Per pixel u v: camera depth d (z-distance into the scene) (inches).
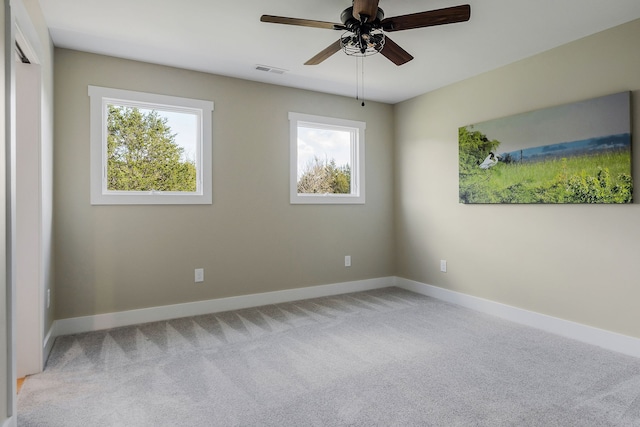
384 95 172.6
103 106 125.4
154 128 135.8
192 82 138.8
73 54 120.3
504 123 133.0
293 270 160.7
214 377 88.7
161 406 75.9
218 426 69.2
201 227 140.7
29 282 90.4
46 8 94.6
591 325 110.4
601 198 106.5
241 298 148.6
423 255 170.7
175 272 136.0
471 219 148.0
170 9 96.1
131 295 128.6
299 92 161.8
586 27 105.4
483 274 143.5
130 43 116.0
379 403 76.9
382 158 184.7
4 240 61.4
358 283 177.5
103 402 77.5
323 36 111.6
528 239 127.6
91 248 122.7
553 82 119.3
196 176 142.3
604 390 82.1
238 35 111.1
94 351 104.3
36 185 90.8
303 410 74.4
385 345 108.7
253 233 151.5
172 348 106.6
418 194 172.6
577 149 111.9
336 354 102.2
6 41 62.8
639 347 99.9
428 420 70.8
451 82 153.8
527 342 110.8
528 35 110.1
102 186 125.3
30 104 89.8
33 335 90.6
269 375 89.7
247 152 149.9
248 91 150.1
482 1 91.6
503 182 133.6
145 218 131.0
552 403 76.7
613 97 103.8
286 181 158.9
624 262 103.3
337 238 171.9
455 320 132.3
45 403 77.1
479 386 84.0
